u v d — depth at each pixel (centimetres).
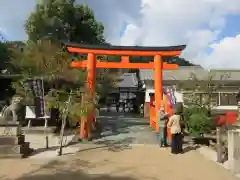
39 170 901
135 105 3612
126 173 878
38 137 1598
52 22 2734
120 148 1309
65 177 823
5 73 2338
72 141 1484
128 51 1716
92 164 996
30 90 1583
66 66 1656
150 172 899
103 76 2461
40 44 1762
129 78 3866
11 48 2089
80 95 1341
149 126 2106
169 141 1469
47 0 2805
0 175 837
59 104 1319
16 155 1077
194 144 1428
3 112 1243
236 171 910
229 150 958
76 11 2928
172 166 984
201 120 1410
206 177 853
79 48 1681
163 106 1472
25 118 1755
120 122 2364
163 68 1777
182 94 1952
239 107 1304
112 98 4094
